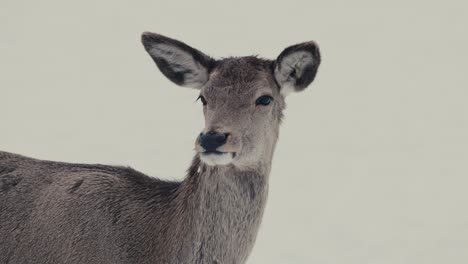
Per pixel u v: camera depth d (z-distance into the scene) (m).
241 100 8.70
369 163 23.16
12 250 9.43
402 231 16.50
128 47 70.31
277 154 24.31
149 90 40.22
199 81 9.32
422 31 73.56
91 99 37.12
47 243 9.26
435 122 30.33
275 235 16.08
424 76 44.81
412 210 18.16
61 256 9.17
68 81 44.94
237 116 8.59
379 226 16.86
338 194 19.52
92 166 9.91
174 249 8.73
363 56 58.31
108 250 9.06
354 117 31.73
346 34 76.25
